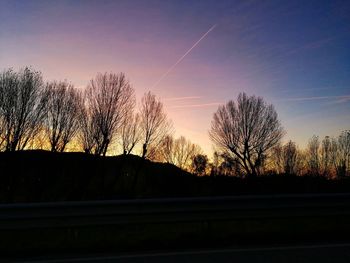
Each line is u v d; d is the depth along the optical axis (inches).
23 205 248.1
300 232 280.4
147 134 1315.2
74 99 1130.0
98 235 278.7
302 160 1793.8
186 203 271.4
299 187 925.2
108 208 260.2
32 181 1104.2
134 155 1310.3
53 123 1111.6
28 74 1053.8
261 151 1503.4
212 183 1179.3
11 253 236.8
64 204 252.8
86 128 1149.7
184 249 242.5
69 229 263.1
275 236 272.1
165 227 304.8
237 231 284.5
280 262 210.4
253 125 1505.9
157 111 1325.0
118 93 1167.0
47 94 1093.1
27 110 1051.3
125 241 260.4
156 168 1348.4
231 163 1515.7
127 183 1289.4
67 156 1152.2
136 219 264.8
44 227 250.8
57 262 215.3
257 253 229.8
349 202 292.8
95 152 1154.7
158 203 267.3
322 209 290.0
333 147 1850.4
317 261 211.9
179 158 1747.0
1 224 245.9
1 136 1037.8
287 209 285.7
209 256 224.2
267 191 967.0
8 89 1028.5
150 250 241.6
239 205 278.5
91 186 1219.9
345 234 277.7
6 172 1048.8
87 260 218.5
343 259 215.6
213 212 276.5
